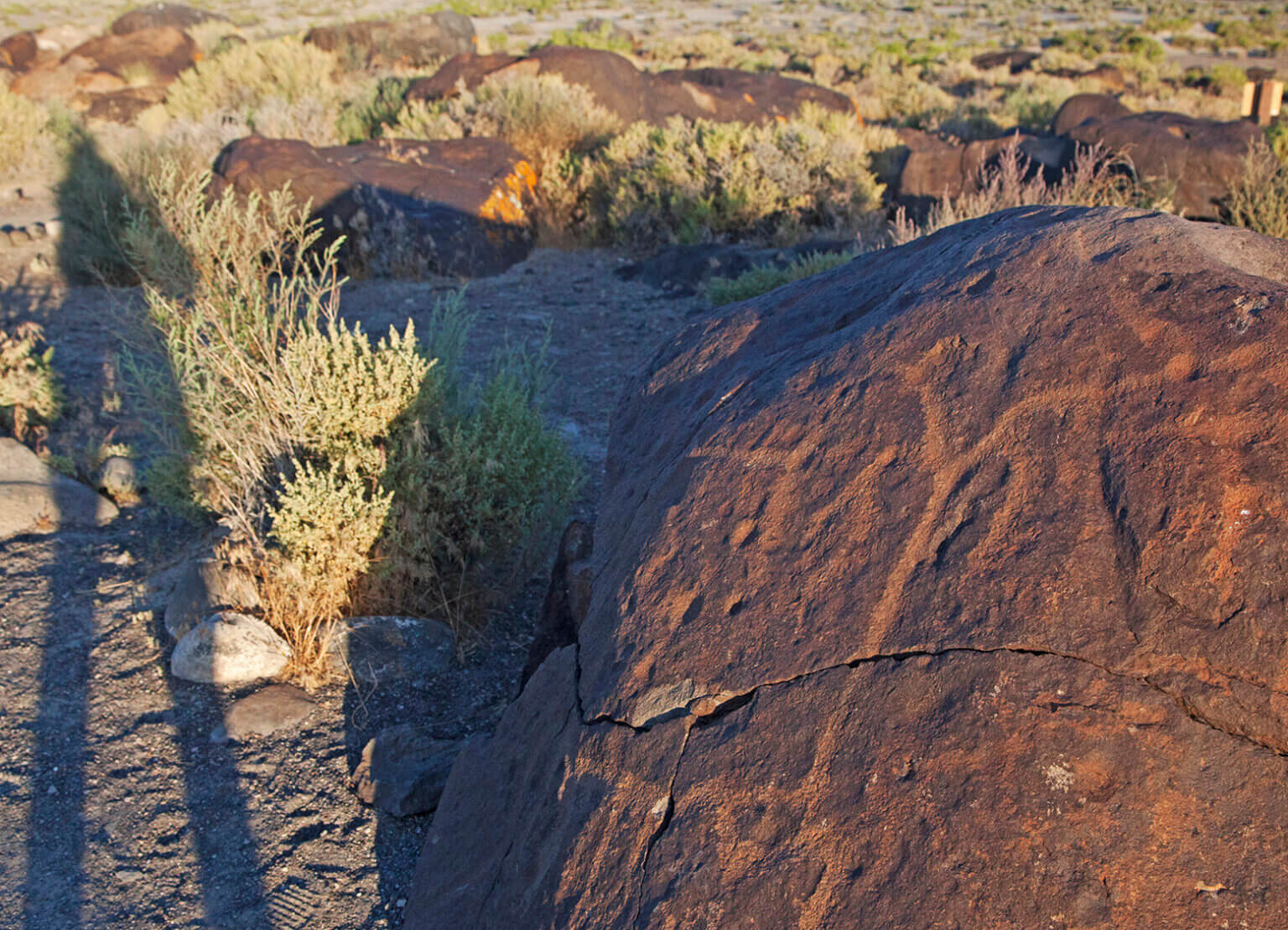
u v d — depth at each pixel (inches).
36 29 1357.0
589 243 444.8
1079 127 427.2
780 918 71.2
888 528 84.4
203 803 137.7
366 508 169.2
